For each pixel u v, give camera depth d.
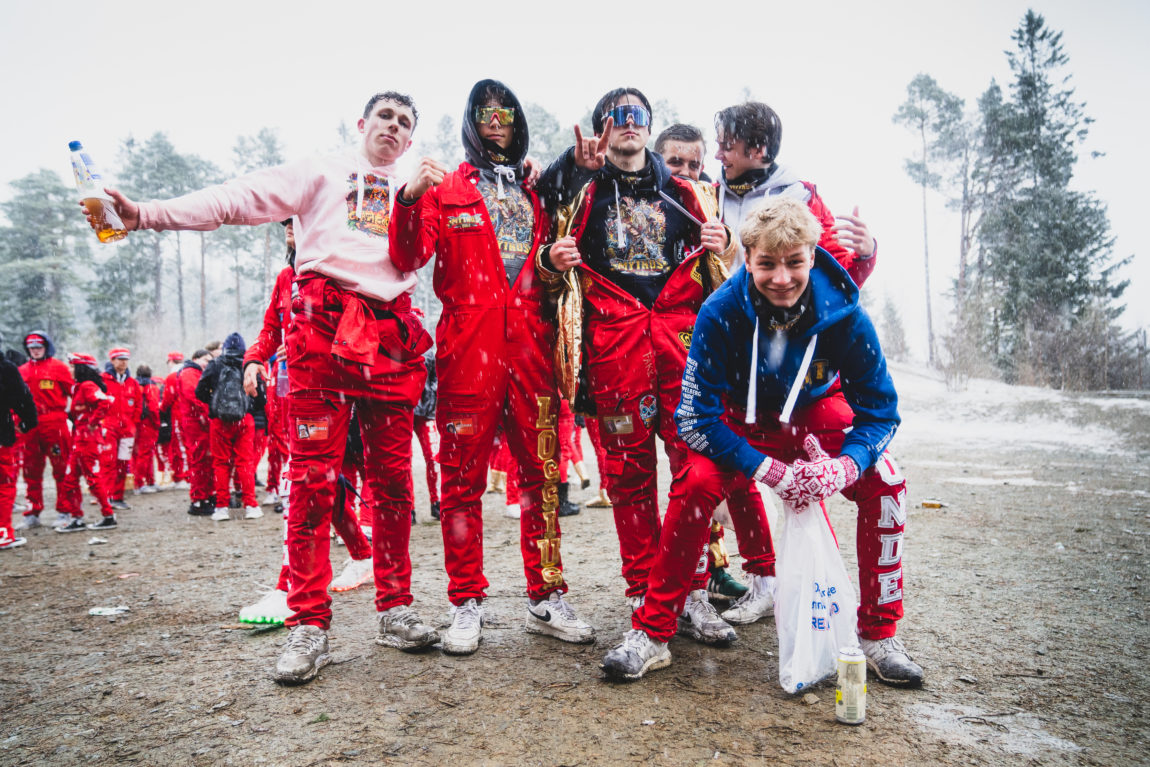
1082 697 2.41
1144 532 5.46
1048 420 18.56
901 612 2.58
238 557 5.37
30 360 7.38
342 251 2.85
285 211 2.87
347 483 4.07
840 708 2.22
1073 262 36.72
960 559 4.53
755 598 3.32
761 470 2.42
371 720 2.27
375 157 3.06
